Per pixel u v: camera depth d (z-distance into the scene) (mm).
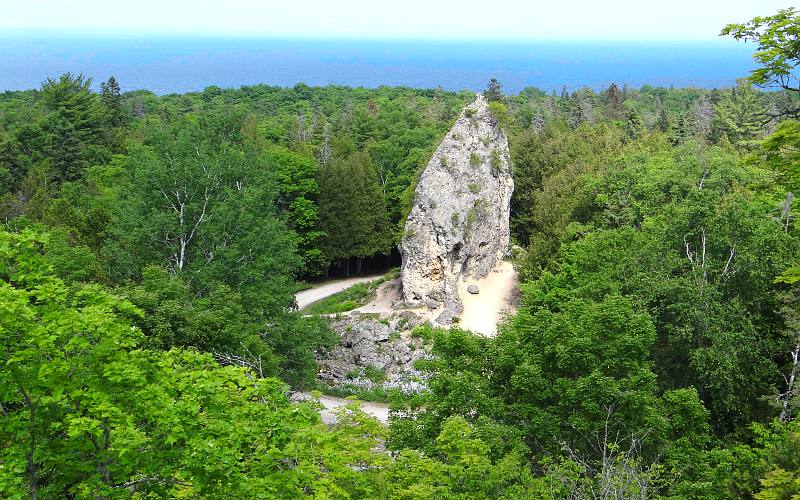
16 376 12500
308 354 42188
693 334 28719
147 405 12969
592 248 40094
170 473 12805
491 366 24547
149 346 26734
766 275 29297
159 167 45312
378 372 48312
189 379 14336
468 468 17203
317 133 100812
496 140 62938
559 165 72125
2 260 14141
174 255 44188
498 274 63062
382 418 38812
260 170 52375
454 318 55469
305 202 73625
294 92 172875
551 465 19047
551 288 41281
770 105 85750
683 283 29141
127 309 14320
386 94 174875
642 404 21109
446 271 57750
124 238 43969
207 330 29906
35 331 12312
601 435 21453
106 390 12992
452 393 22328
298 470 13914
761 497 17297
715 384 27312
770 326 30453
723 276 30031
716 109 96812
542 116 128000
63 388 12555
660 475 20875
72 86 100312
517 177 74875
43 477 13531
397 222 84688
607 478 16016
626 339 22500
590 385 21297
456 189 58875
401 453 18016
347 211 75062
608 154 68125
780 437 19750
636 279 31562
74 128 85188
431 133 100875
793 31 17094
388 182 84562
